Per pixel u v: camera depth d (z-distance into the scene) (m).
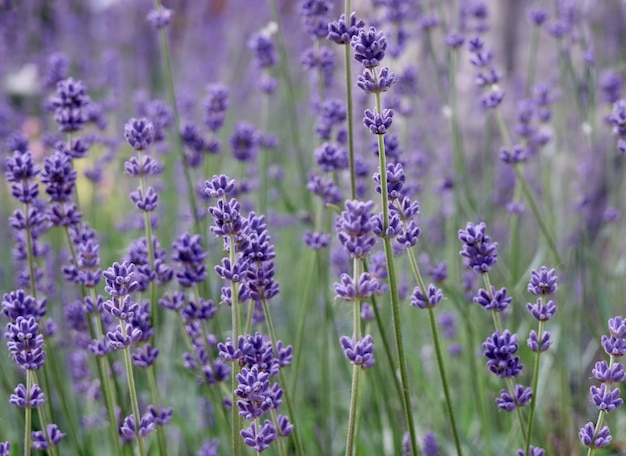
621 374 0.86
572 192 1.38
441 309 1.20
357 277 0.86
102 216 1.62
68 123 0.99
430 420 1.13
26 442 0.89
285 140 1.76
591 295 1.23
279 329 1.25
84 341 1.04
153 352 0.95
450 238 1.18
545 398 1.17
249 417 0.86
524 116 1.13
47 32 2.04
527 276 1.14
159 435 0.95
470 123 1.59
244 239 0.87
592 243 1.37
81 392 1.10
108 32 2.25
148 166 0.94
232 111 1.88
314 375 1.23
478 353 1.05
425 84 1.57
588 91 1.15
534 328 1.13
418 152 1.37
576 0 1.23
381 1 1.16
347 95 0.94
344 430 1.11
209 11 2.43
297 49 2.10
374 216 0.87
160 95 2.20
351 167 0.94
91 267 0.93
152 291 0.97
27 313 0.91
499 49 1.65
